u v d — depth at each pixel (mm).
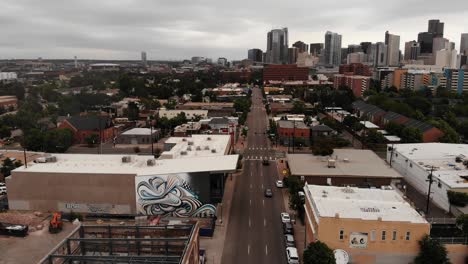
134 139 139125
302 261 55438
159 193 69688
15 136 147500
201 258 54031
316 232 51844
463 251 52344
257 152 125562
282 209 76125
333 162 87062
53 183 71188
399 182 87062
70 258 42969
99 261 43250
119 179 69750
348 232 49719
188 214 70188
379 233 49531
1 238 53000
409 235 49438
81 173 70250
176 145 95812
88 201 70938
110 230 49906
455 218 64750
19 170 72062
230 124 138500
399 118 159250
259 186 90125
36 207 72125
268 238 63625
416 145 106875
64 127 140500
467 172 80750
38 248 49938
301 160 93375
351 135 152125
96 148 132000
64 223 59500
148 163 74438
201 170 68688
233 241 62469
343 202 55656
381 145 130750
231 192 86000
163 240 46406
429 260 48156
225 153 89875
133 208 70438
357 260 50125
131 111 187250
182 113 170500
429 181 76625
